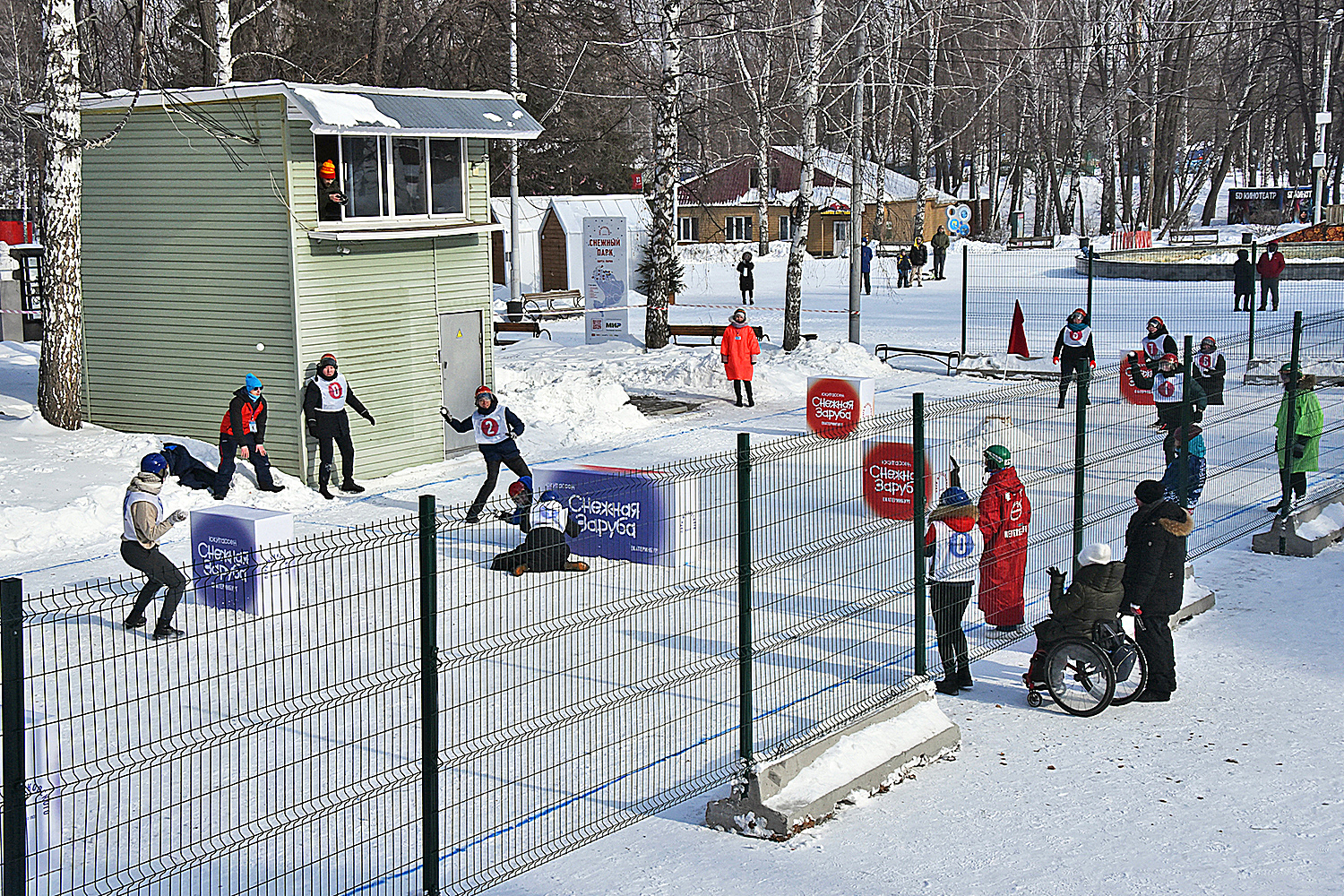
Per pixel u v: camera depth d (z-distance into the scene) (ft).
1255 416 69.15
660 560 39.50
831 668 31.04
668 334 103.19
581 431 68.13
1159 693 30.53
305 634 32.37
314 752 25.79
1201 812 24.04
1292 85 221.87
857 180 92.17
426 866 19.84
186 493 52.03
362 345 59.88
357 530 21.04
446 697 28.27
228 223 58.34
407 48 131.95
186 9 106.63
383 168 60.13
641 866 21.71
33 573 41.70
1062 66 217.77
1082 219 224.12
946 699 31.14
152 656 31.19
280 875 20.62
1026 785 25.54
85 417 64.59
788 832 22.93
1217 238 196.34
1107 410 61.05
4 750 15.85
